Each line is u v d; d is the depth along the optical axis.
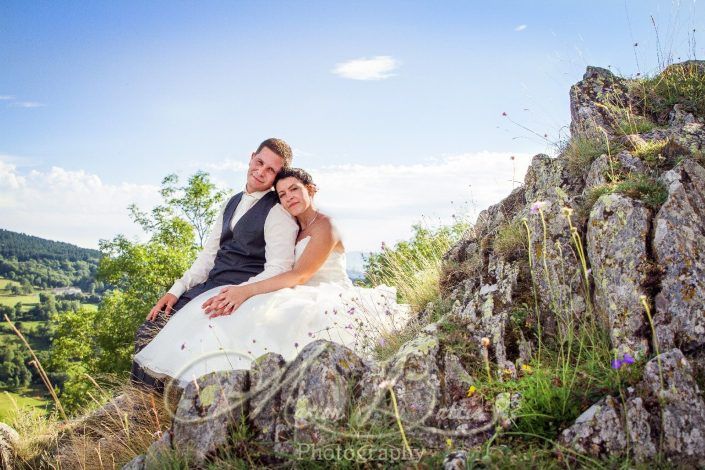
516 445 3.24
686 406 3.02
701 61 6.27
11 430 5.38
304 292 5.24
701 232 3.71
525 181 5.74
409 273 6.98
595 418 3.11
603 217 3.98
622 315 3.65
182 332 4.79
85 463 4.59
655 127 5.51
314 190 5.58
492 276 4.63
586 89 6.25
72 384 26.33
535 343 4.04
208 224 33.19
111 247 30.70
